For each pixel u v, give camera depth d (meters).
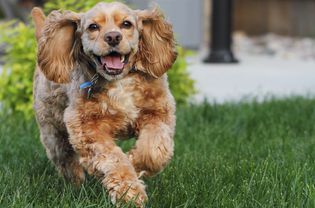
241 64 14.98
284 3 21.52
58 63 4.96
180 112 8.10
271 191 4.74
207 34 19.34
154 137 4.69
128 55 4.71
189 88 8.84
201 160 5.88
